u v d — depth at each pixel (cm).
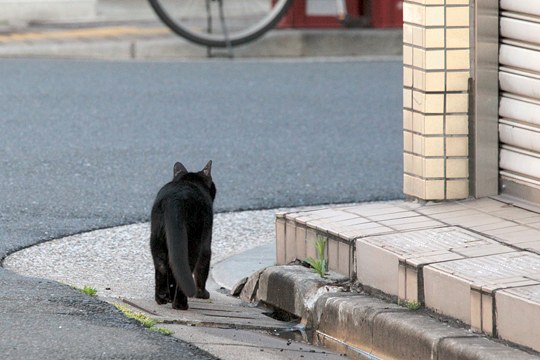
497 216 1755
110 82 3325
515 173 1831
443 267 1493
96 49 3662
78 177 2459
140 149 2695
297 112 3075
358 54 3816
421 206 1839
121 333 1438
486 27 1806
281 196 2378
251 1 4062
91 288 1678
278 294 1712
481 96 1825
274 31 3825
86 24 4088
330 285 1647
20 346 1368
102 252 1992
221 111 3062
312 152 2720
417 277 1513
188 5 3950
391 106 3162
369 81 3434
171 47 3716
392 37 3825
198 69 3531
